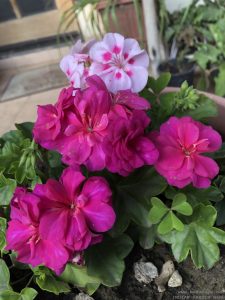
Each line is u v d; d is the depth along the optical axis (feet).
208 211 0.62
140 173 0.70
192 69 1.73
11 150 0.71
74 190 0.54
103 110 0.56
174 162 0.58
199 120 0.80
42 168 0.71
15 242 0.55
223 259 0.69
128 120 0.54
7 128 1.20
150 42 1.78
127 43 0.72
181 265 0.70
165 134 0.61
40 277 0.63
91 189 0.54
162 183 0.68
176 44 1.84
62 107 0.56
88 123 0.56
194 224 0.65
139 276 0.68
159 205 0.62
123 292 0.68
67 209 0.54
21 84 2.21
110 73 0.70
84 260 0.64
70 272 0.65
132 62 0.72
